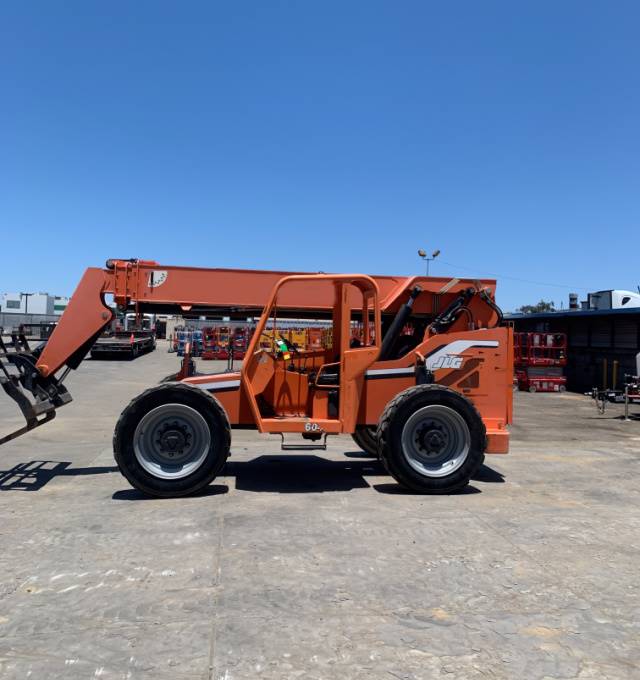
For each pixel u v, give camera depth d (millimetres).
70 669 3090
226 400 7031
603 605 3906
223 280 7574
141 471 6367
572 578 4340
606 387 19766
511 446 10453
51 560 4570
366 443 8789
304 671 3090
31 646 3314
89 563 4512
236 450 9656
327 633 3482
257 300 7613
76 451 9430
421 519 5719
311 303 7648
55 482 7281
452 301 7883
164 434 6445
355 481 7367
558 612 3797
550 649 3342
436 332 7699
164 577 4254
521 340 22156
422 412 6738
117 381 21781
